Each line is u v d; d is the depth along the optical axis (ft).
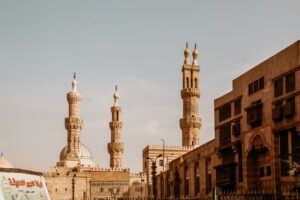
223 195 149.69
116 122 556.51
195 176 278.05
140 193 449.06
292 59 169.17
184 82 463.42
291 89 169.48
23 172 104.17
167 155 424.05
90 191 431.84
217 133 234.17
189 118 454.81
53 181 420.77
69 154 504.02
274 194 140.36
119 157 552.00
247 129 201.16
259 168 193.88
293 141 166.61
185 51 469.57
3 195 92.17
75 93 523.29
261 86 191.62
